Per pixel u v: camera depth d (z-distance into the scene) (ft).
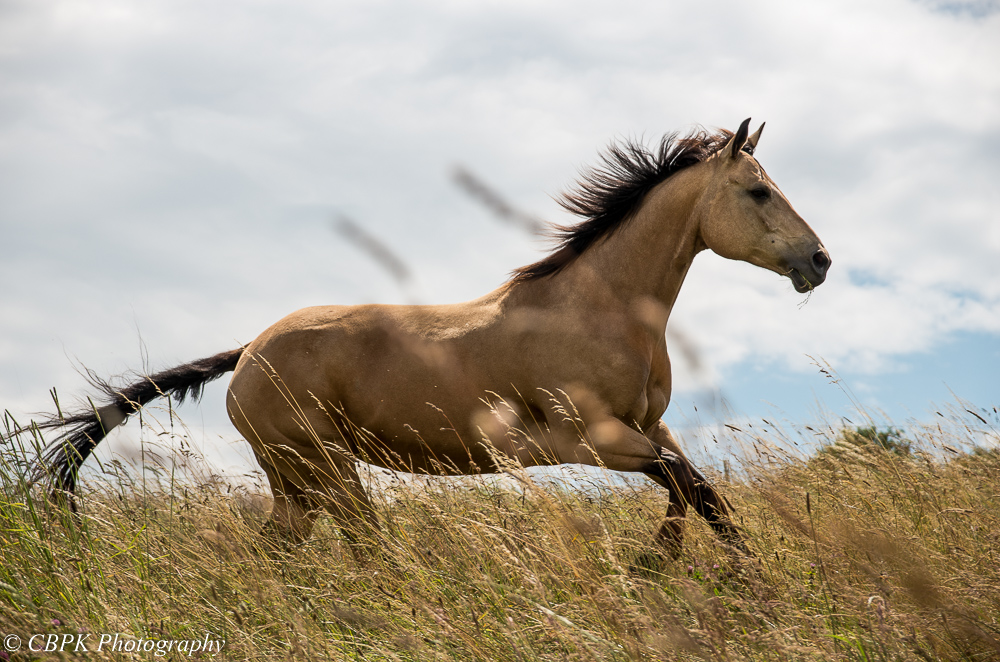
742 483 30.48
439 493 25.52
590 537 21.79
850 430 34.91
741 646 17.42
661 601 19.90
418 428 30.30
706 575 20.75
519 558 20.31
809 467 29.55
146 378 33.81
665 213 30.89
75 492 26.89
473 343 29.99
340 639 20.06
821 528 22.95
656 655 16.85
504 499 24.45
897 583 18.94
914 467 29.53
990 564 20.45
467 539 21.58
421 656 18.35
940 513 24.14
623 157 32.12
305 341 30.78
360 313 31.48
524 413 30.27
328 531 29.43
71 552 21.95
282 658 18.35
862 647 17.08
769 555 23.49
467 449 30.25
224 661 18.42
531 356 29.63
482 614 19.44
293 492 33.68
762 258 30.04
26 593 20.18
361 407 30.48
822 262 29.22
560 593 21.29
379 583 22.39
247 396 31.01
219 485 28.22
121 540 24.12
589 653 16.76
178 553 23.26
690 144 31.99
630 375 29.37
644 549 23.67
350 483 29.81
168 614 20.56
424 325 30.73
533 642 18.13
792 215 29.84
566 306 30.14
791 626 17.56
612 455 28.89
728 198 30.09
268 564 23.34
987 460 31.19
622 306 30.37
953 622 16.97
